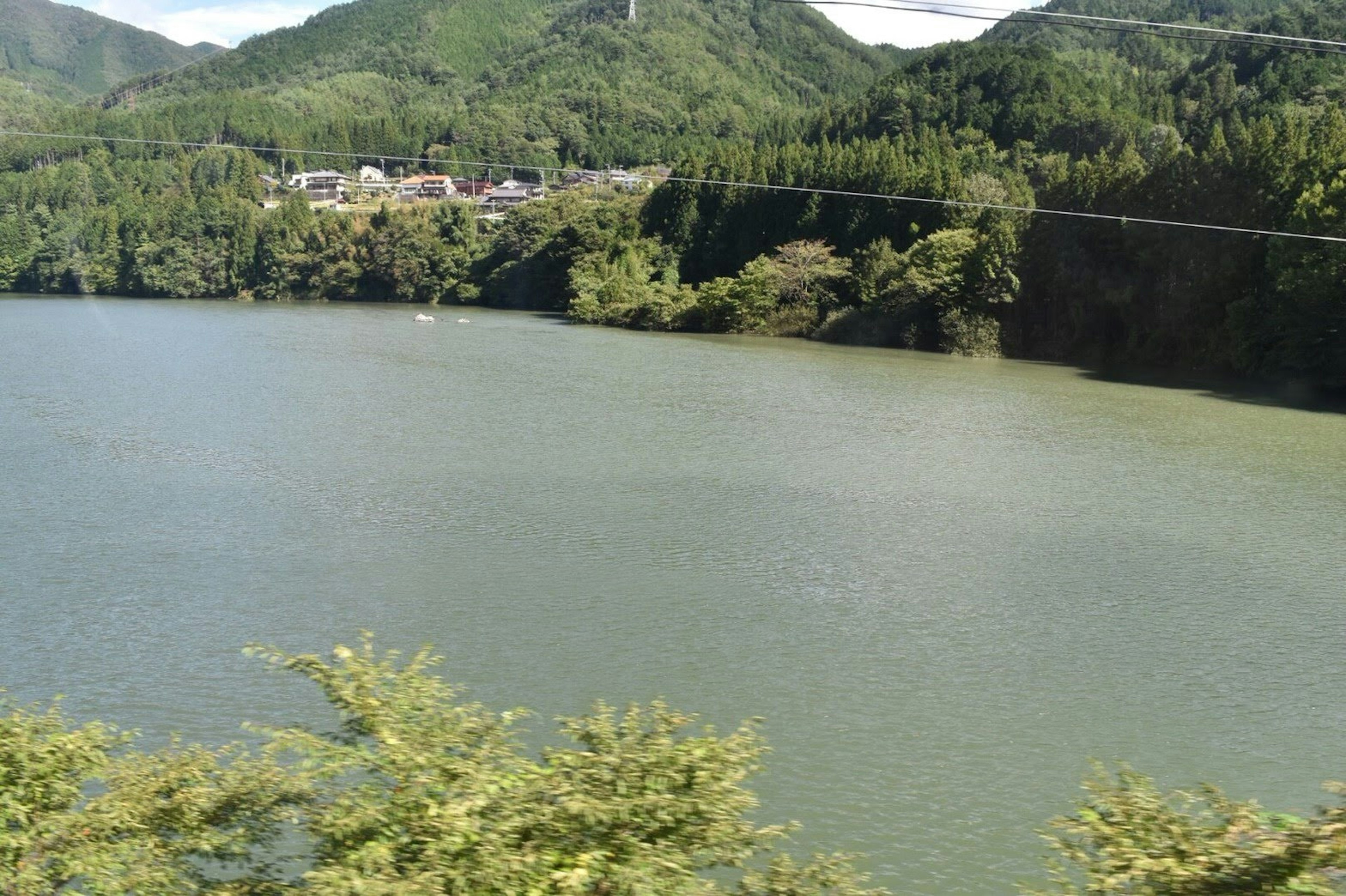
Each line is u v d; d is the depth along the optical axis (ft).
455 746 37.55
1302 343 254.47
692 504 140.26
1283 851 30.48
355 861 32.53
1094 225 322.34
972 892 60.75
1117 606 107.65
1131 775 37.04
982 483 156.76
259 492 142.82
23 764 40.19
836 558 119.96
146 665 89.10
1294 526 137.08
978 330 336.08
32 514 131.95
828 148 460.96
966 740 79.36
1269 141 289.74
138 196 560.61
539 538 124.26
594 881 31.48
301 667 40.47
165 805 38.60
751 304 396.78
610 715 40.40
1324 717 84.99
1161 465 172.45
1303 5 590.55
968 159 466.29
